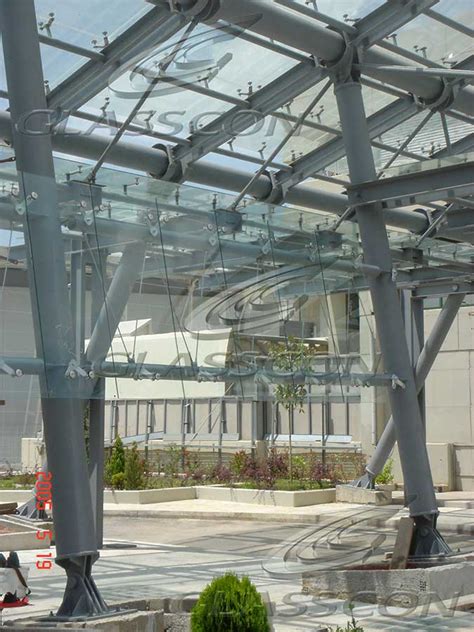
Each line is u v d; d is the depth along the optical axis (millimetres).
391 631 9969
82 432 10000
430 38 15898
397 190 14445
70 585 9680
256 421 29688
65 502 9750
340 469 27906
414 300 22328
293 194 19250
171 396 13070
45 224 9953
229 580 6727
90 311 11234
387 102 17891
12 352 10000
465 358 28000
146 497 26047
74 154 16172
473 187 13719
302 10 14305
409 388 14930
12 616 10688
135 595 12273
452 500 24594
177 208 12438
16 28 10062
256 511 23531
